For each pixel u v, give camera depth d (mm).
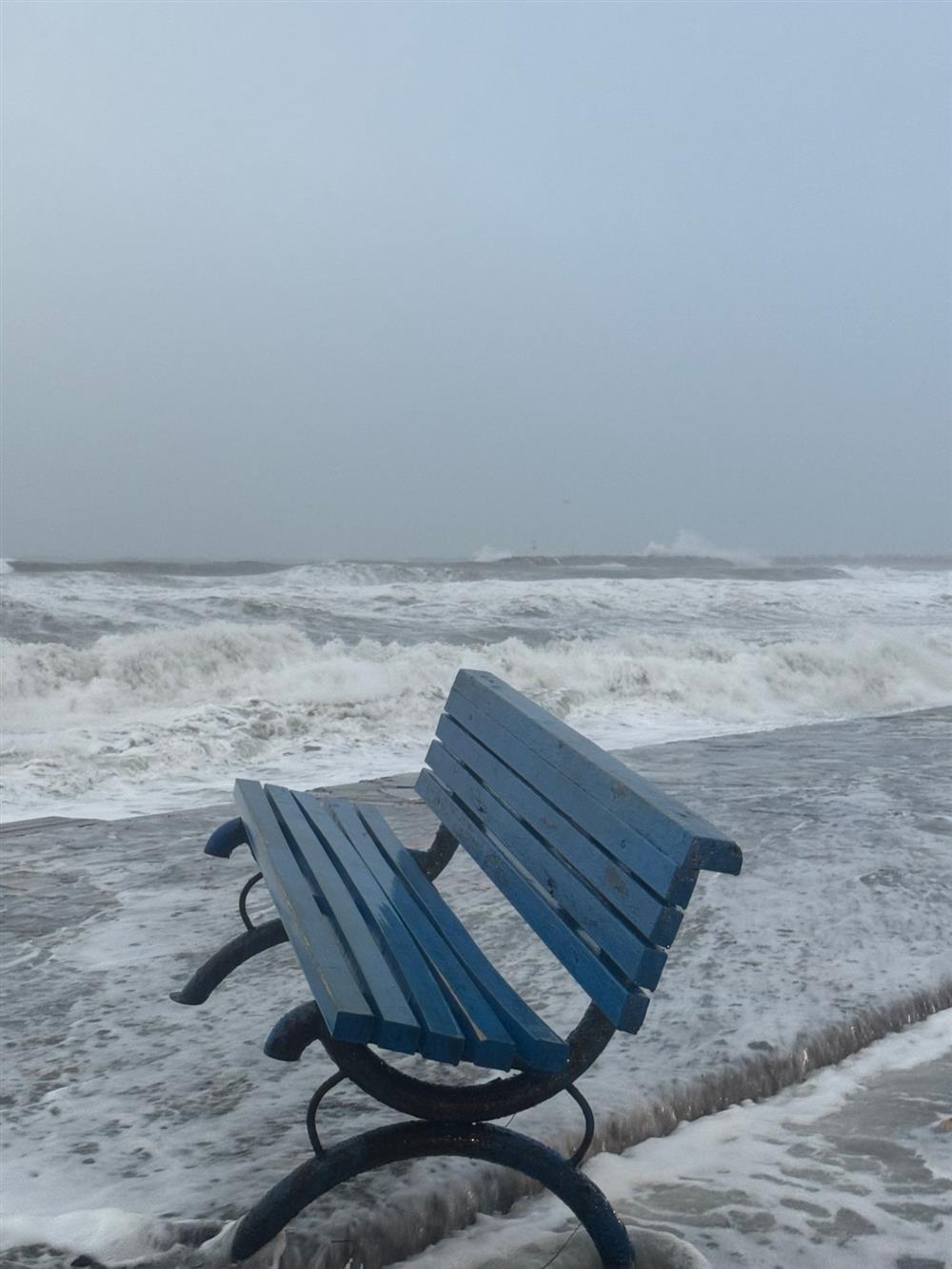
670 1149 2500
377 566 33125
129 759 8039
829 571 48312
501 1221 2189
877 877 4613
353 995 1746
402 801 6484
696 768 7668
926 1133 2543
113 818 6461
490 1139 1882
